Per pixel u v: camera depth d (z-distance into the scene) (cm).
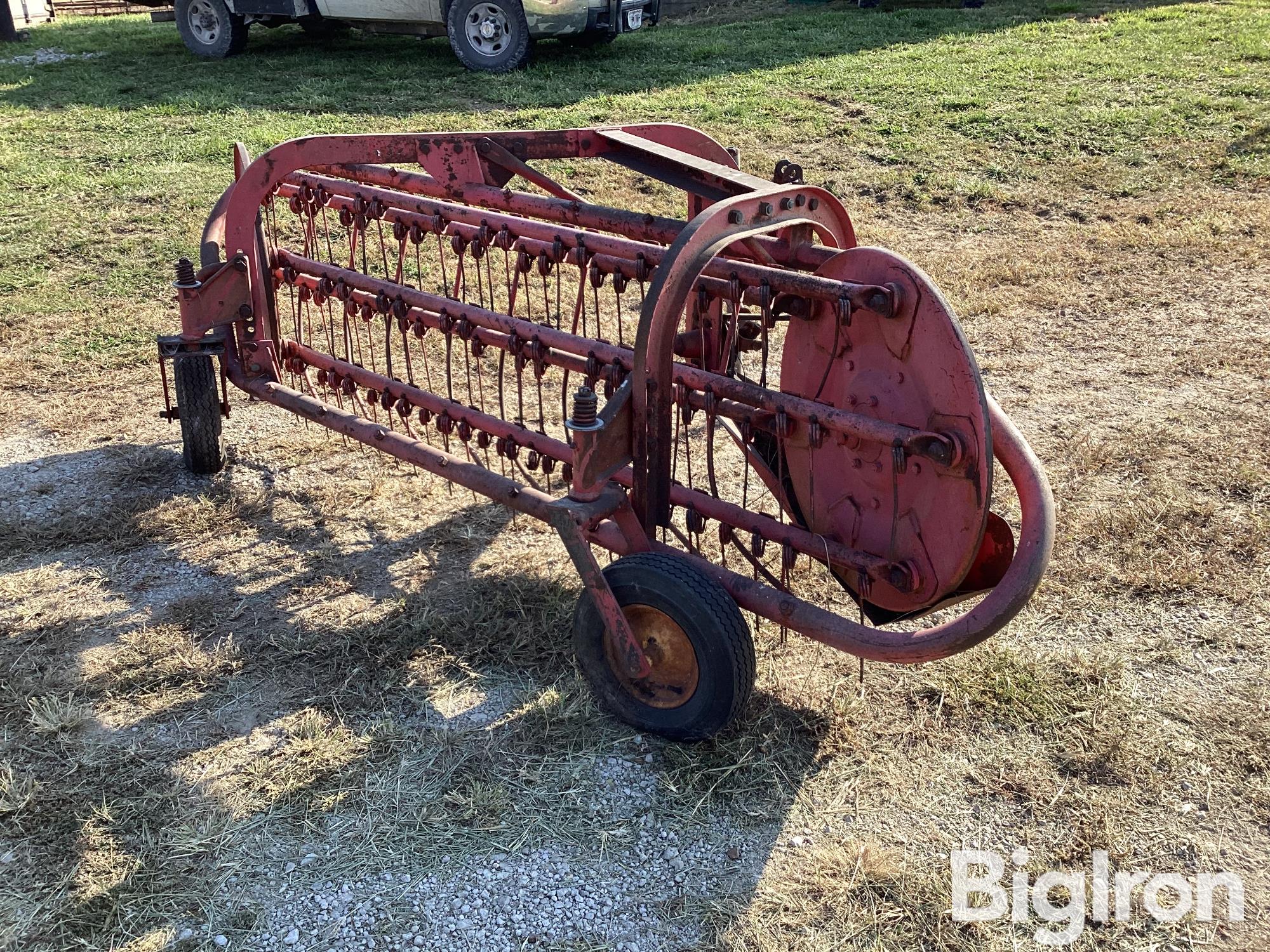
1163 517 490
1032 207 954
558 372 674
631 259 387
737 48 1517
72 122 1197
